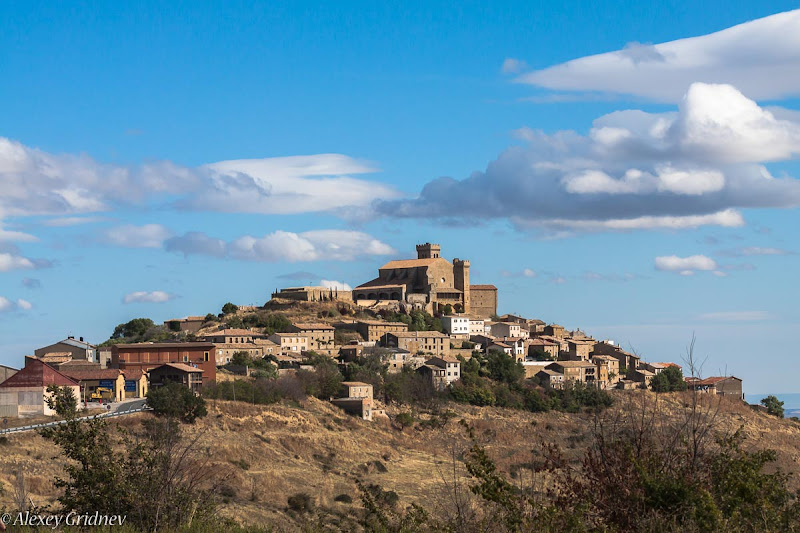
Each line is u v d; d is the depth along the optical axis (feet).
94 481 155.94
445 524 133.80
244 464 470.80
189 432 497.05
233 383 643.04
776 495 129.08
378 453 560.61
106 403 567.59
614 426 132.87
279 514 349.41
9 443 397.80
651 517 119.03
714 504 118.32
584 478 130.82
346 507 382.63
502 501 128.16
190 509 156.46
